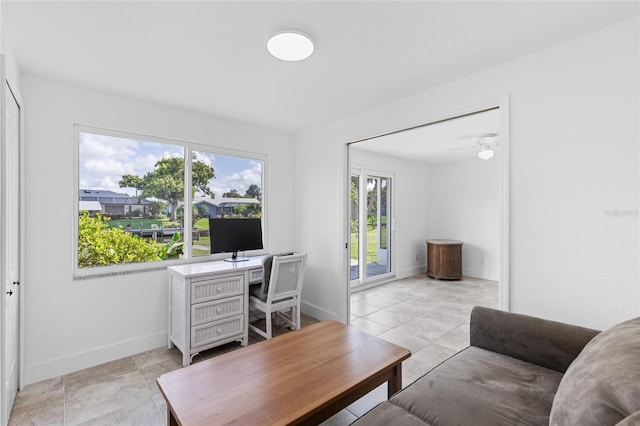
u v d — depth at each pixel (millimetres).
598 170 1724
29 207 2225
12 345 1933
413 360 2568
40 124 2277
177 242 3029
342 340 1924
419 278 5707
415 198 6055
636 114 1612
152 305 2799
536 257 1941
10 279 1855
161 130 2887
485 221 5625
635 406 750
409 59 2041
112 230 2668
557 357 1531
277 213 3803
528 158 1971
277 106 2928
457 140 4172
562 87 1843
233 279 2773
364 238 5059
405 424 1194
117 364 2502
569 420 871
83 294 2461
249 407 1272
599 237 1725
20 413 1882
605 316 1706
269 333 2877
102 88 2496
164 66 2139
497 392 1345
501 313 1772
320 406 1294
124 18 1609
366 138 3115
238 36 1783
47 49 1907
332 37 1784
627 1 1478
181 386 1411
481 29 1708
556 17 1604
